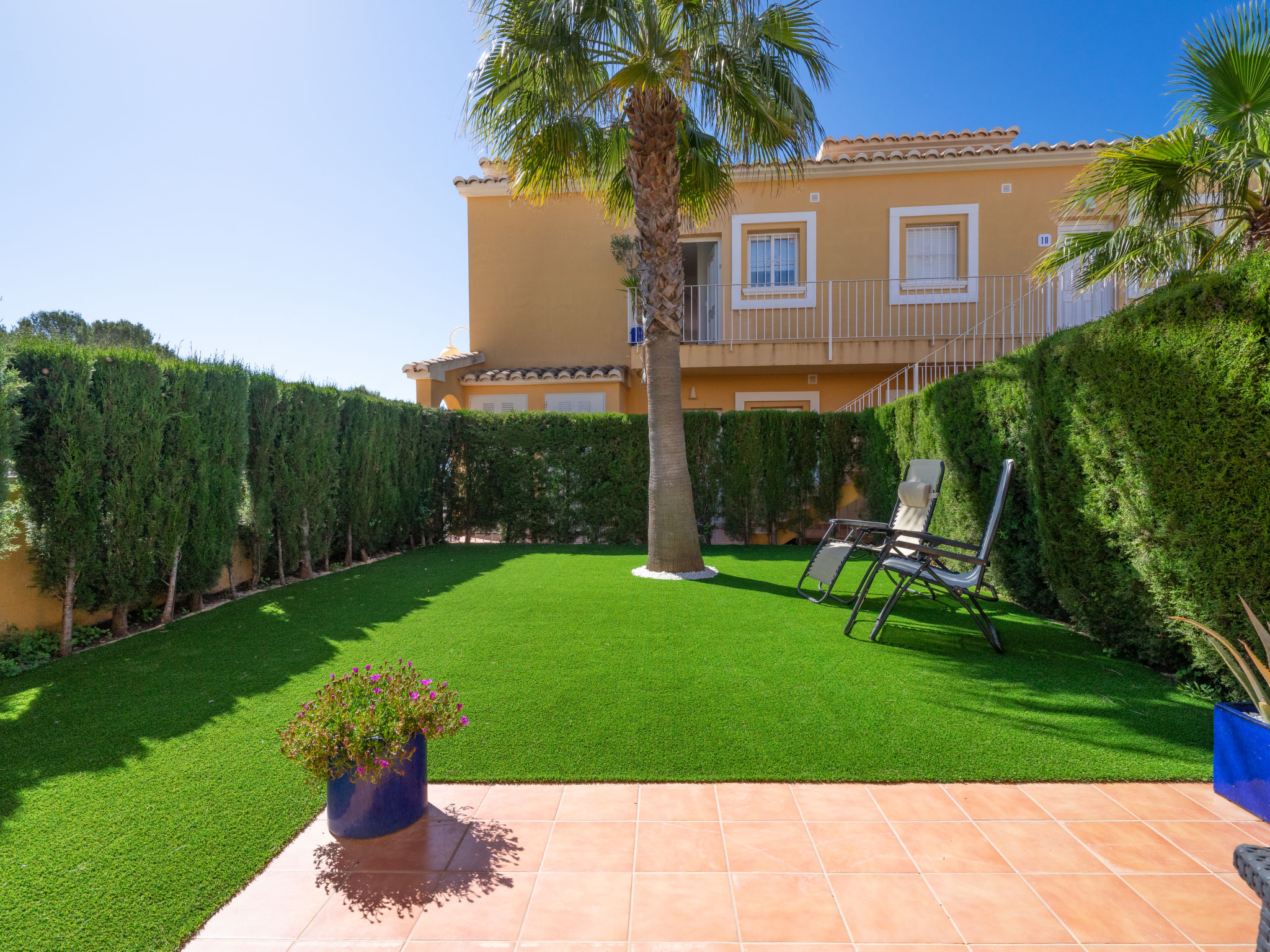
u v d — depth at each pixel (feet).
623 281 39.58
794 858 6.52
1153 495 11.32
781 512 32.63
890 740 9.12
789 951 5.24
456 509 33.94
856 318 38.01
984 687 11.23
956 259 38.19
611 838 6.89
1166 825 7.06
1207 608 10.41
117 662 12.80
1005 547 17.93
